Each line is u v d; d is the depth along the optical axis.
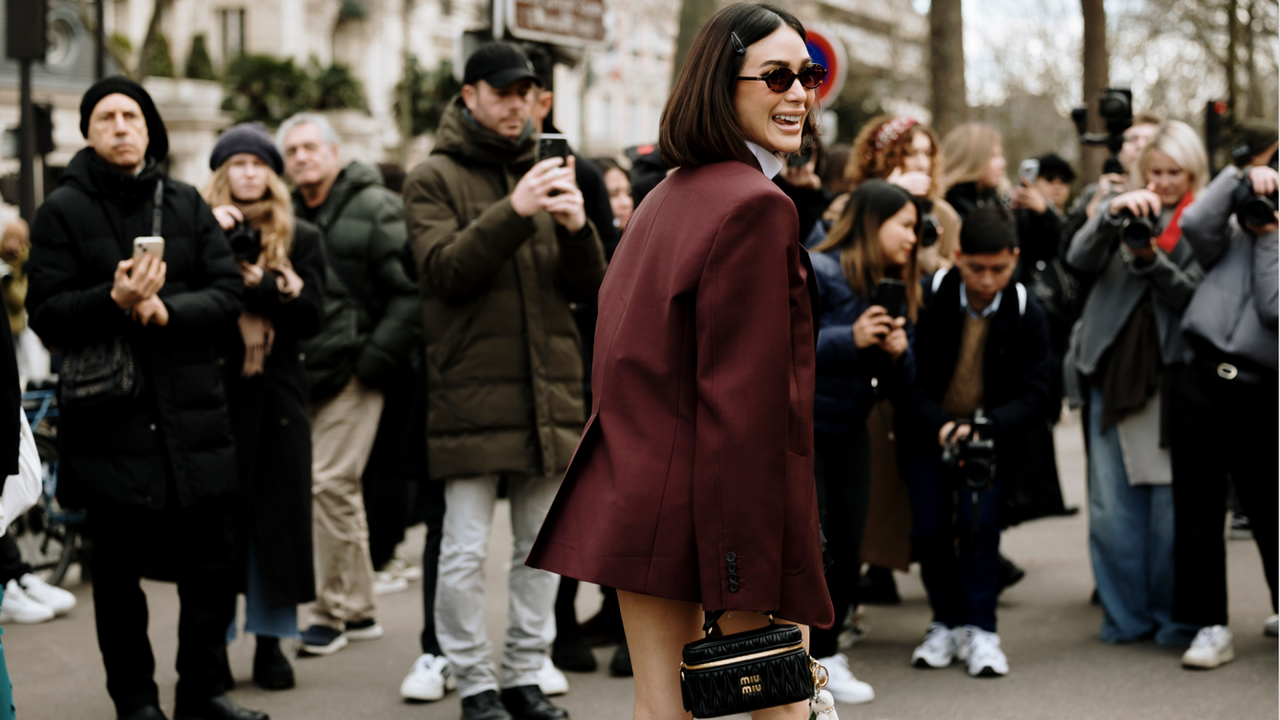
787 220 2.47
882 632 5.76
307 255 4.93
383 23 40.00
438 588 4.37
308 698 4.81
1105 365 5.34
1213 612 4.96
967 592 5.04
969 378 5.14
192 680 4.29
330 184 6.00
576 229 4.30
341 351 5.65
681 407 2.52
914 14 37.53
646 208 2.70
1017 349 5.07
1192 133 5.39
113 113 4.08
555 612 5.15
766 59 2.60
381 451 6.55
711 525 2.42
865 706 4.61
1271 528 5.02
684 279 2.50
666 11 40.38
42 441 6.47
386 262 5.72
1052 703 4.58
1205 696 4.59
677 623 2.67
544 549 2.63
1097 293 5.40
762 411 2.41
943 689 4.80
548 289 4.44
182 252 4.18
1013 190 6.68
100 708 4.66
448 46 42.72
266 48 38.66
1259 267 4.85
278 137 5.96
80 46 31.48
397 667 5.25
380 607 6.41
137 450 4.03
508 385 4.33
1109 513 5.38
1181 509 5.02
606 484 2.56
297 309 4.79
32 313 4.01
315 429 5.70
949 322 5.09
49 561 6.43
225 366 4.59
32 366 8.00
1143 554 5.37
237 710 4.30
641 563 2.49
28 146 9.66
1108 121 6.01
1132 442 5.27
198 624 4.27
